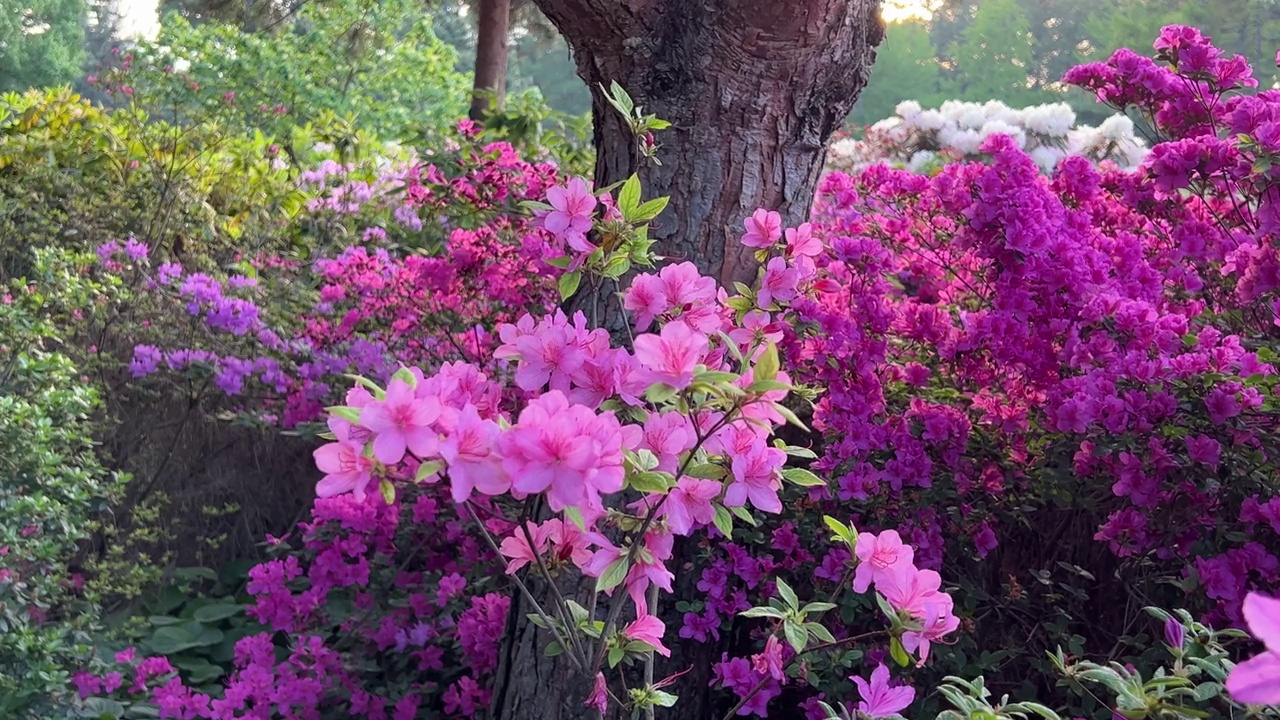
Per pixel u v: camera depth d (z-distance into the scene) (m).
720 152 2.16
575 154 5.21
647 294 1.51
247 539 3.67
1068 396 2.32
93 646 2.54
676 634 2.32
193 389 3.57
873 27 2.26
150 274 3.90
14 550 2.28
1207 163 2.55
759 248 1.77
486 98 6.80
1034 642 2.42
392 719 2.67
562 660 2.11
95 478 2.92
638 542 1.33
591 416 1.07
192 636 3.12
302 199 5.03
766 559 2.36
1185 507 2.23
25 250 3.87
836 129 2.29
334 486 1.08
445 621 2.73
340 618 2.95
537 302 3.14
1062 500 2.32
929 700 2.25
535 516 2.12
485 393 1.36
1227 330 2.69
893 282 2.85
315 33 12.39
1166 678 1.19
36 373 2.54
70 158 4.60
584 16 2.15
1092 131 7.55
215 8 7.87
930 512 2.37
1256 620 0.56
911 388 2.64
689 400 1.27
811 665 2.19
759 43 2.10
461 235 3.22
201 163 5.04
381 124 13.69
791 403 2.65
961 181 2.62
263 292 4.07
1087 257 2.48
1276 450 2.20
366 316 3.53
